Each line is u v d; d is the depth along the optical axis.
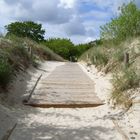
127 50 17.55
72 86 15.15
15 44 20.70
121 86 12.23
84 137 8.49
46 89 14.41
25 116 10.41
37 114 10.77
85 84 15.64
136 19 21.09
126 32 21.23
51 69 22.58
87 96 13.07
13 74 15.27
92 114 10.77
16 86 14.11
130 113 10.22
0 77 12.74
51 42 63.38
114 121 9.70
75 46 64.75
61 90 14.25
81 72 20.75
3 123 9.37
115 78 14.50
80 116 10.56
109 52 20.66
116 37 21.92
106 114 10.64
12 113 10.52
